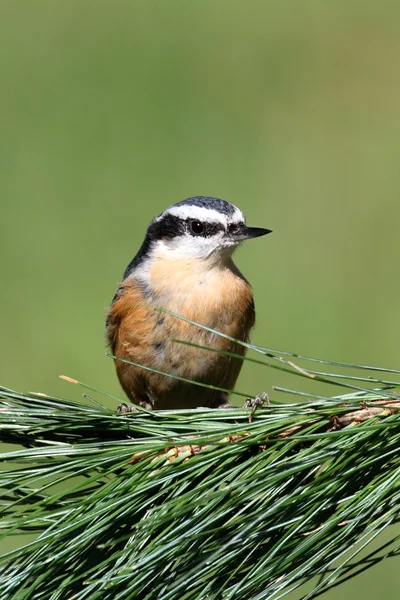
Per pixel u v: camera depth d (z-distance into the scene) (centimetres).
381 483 439
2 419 496
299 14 2052
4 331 1315
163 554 423
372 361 1291
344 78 1831
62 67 1836
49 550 432
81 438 513
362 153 1656
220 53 1886
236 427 470
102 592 420
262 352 453
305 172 1636
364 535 431
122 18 1988
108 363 1281
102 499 446
